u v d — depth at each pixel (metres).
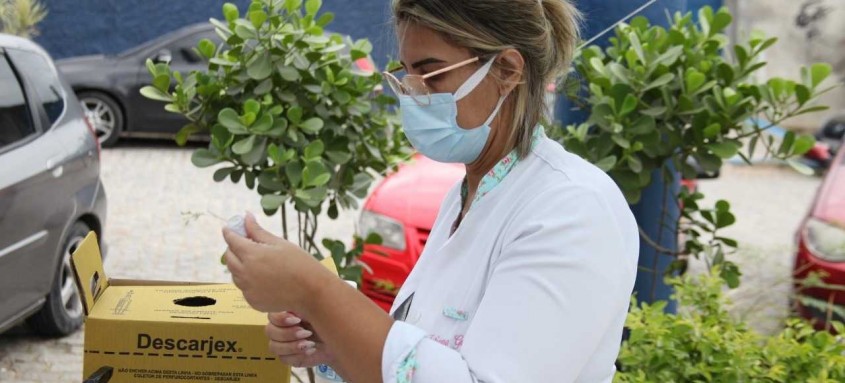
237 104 3.54
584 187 1.51
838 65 12.62
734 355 2.77
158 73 3.48
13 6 12.02
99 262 2.04
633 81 3.50
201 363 1.95
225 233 1.54
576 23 1.67
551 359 1.42
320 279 1.49
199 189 9.41
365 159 3.82
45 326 5.16
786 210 9.93
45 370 4.94
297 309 1.49
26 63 5.14
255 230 1.56
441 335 1.59
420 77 1.58
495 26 1.54
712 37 3.72
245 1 13.70
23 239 4.60
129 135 11.36
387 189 5.24
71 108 5.38
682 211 3.84
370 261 4.93
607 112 3.47
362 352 1.46
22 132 4.82
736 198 10.49
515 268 1.47
